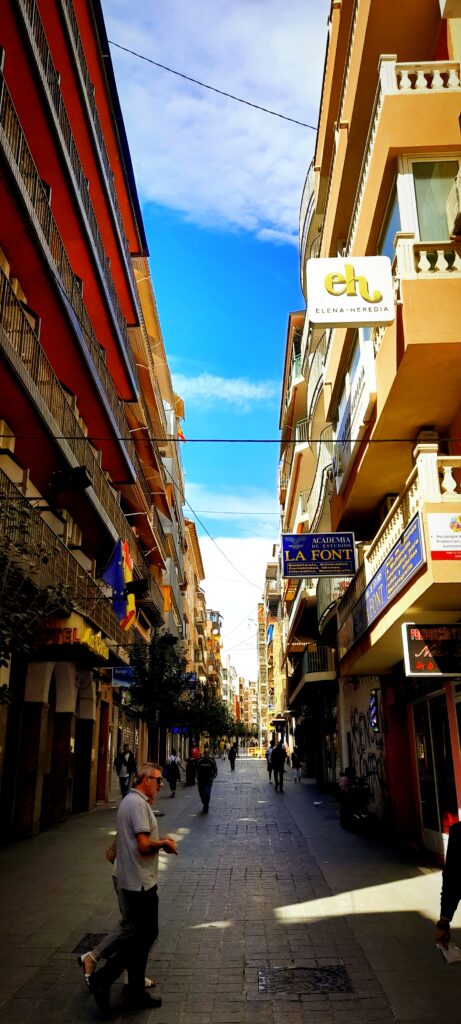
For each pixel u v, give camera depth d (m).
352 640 13.77
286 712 52.28
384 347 9.55
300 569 13.04
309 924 7.20
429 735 11.52
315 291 8.67
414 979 5.55
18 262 12.82
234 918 7.46
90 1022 4.77
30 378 11.83
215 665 106.75
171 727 40.06
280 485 44.06
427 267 8.57
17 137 11.13
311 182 19.02
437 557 7.52
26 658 14.56
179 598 53.22
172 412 46.53
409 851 11.78
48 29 13.58
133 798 5.41
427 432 10.22
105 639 18.39
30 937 6.72
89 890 8.80
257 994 5.27
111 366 22.39
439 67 9.63
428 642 8.20
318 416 21.62
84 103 15.55
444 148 9.24
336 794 22.86
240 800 21.64
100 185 17.94
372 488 12.98
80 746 19.34
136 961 5.09
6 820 13.73
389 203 9.71
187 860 11.02
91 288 18.02
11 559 7.29
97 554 21.78
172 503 45.59
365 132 12.03
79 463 15.66
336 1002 5.10
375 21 10.69
